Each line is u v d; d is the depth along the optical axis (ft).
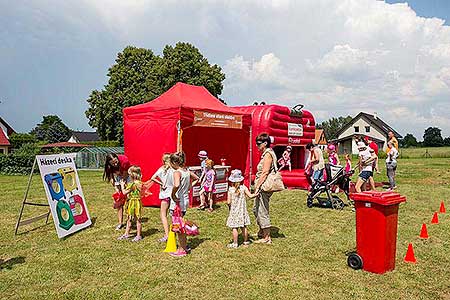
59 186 27.71
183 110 36.55
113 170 28.17
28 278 19.02
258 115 52.85
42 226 30.37
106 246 24.29
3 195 50.21
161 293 17.17
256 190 24.09
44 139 303.68
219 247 23.94
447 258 21.80
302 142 60.23
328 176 38.19
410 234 27.22
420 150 243.81
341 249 23.44
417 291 17.29
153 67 148.97
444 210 35.63
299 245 24.31
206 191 36.01
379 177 72.38
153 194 37.63
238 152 50.44
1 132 150.10
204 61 149.28
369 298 16.60
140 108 38.96
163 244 24.57
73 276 19.26
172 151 36.78
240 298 16.69
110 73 155.63
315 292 17.20
